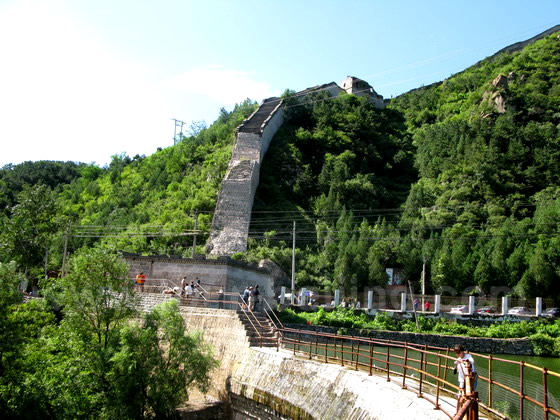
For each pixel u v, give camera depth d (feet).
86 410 83.20
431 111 465.47
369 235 244.63
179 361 86.58
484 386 85.46
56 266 197.06
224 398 92.58
